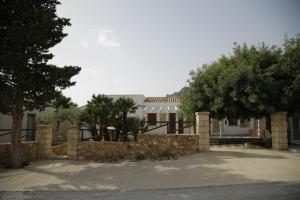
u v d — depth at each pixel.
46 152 14.36
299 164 10.03
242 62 16.16
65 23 12.14
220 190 6.88
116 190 7.40
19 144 12.12
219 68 17.34
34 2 11.75
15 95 11.89
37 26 11.02
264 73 14.79
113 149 13.62
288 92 13.95
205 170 9.40
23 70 11.31
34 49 11.47
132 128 14.60
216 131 28.78
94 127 14.95
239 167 9.65
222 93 15.62
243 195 6.30
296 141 18.81
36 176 9.84
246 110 16.42
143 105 30.38
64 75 11.92
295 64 14.52
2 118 18.94
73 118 23.86
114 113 14.58
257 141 18.55
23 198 6.89
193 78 17.98
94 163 12.40
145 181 8.32
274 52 16.06
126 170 10.16
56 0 12.40
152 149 13.34
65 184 8.41
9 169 11.50
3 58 10.59
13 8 11.40
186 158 11.94
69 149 14.05
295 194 6.23
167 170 9.76
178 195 6.61
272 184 7.24
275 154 12.44
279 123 14.23
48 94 11.94
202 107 17.38
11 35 10.78
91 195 6.96
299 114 16.28
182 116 19.92
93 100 15.15
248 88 14.20
